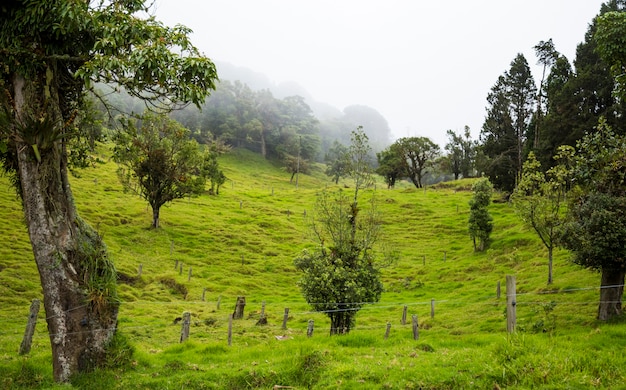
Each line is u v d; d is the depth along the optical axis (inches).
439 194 3599.9
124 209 2316.7
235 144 7465.6
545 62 2763.3
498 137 3100.4
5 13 461.1
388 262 955.3
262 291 1609.3
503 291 1264.8
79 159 687.7
